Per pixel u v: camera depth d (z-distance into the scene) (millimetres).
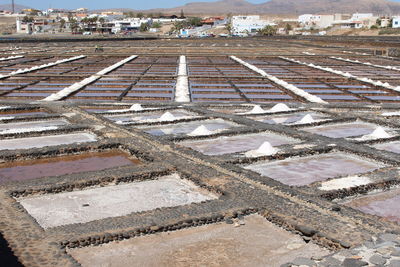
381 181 5855
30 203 5215
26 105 11664
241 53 33281
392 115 10852
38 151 7234
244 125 9602
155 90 15164
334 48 40594
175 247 4125
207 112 10930
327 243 4125
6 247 3900
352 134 9289
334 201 5363
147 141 7984
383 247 3885
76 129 8969
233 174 6129
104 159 7254
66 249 4012
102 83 16672
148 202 5312
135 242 4191
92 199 5387
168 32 91625
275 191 5457
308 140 8266
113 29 91562
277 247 4152
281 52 34938
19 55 29688
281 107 11586
